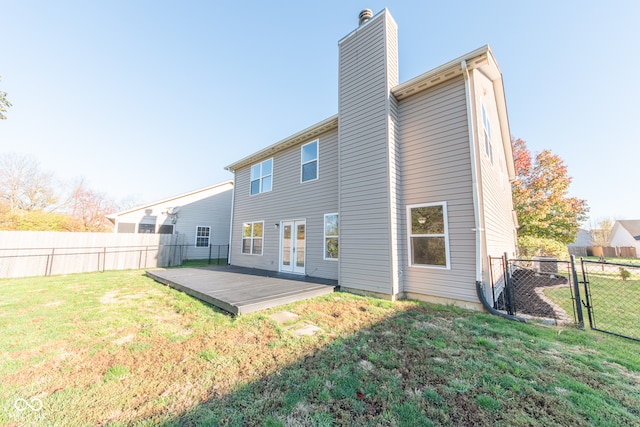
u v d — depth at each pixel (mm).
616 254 24688
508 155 10695
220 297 4949
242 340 3340
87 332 3596
